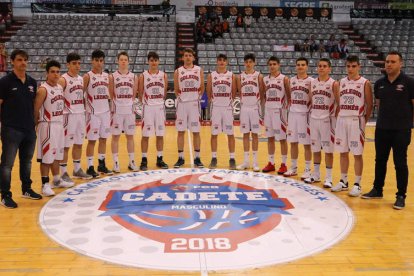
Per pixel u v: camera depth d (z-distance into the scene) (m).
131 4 17.86
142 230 3.79
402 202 4.57
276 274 2.97
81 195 4.91
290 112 5.72
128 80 5.96
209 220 4.06
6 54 13.60
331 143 5.29
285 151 6.00
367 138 9.86
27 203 4.61
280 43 15.60
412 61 15.14
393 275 2.97
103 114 5.78
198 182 5.50
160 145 6.38
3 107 4.41
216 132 6.28
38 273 2.96
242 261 3.17
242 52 14.84
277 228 3.88
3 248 3.40
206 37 15.88
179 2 18.33
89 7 16.92
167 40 15.38
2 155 4.47
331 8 17.89
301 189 5.24
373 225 4.03
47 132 4.78
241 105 6.18
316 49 15.28
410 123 4.57
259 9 17.83
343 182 5.23
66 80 5.30
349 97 4.93
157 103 6.20
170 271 3.00
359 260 3.22
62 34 15.38
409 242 3.61
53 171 5.23
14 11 17.75
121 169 6.30
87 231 3.77
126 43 14.90
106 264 3.11
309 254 3.32
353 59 4.86
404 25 17.66
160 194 4.94
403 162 4.58
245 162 6.35
